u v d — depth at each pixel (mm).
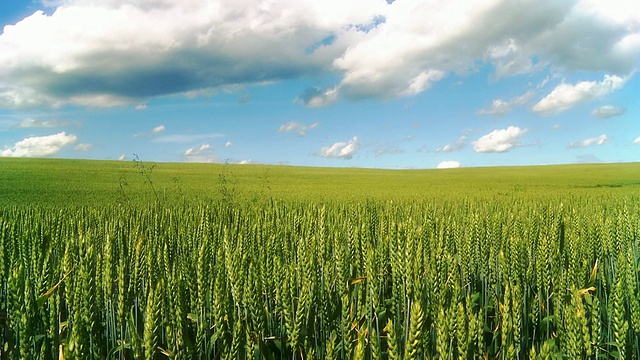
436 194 36500
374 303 4578
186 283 4926
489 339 5801
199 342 4109
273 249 6797
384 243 6434
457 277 4758
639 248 7438
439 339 3482
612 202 22875
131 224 9922
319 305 4547
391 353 3211
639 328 4230
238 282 4312
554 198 28250
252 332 4215
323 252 5719
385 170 102000
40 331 4520
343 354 4301
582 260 6820
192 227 8852
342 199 27641
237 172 74250
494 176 76875
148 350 3389
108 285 4582
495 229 7691
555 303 5035
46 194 33406
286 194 34719
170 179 55000
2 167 62375
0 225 6098
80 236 7180
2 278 5355
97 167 69375
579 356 3732
